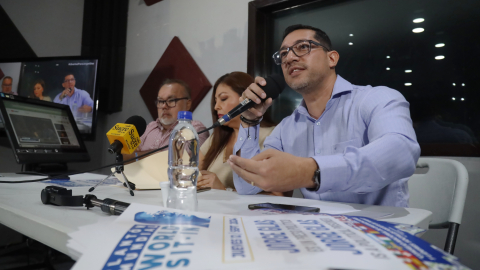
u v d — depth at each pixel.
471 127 1.69
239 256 0.34
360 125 1.18
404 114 0.96
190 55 2.84
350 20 2.14
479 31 1.69
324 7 2.25
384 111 0.99
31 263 1.79
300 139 1.41
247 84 1.95
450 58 1.77
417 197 1.25
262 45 2.46
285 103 2.38
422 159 1.30
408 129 0.88
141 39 3.24
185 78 2.80
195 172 0.83
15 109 1.48
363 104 1.18
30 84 2.68
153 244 0.37
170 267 0.31
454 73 1.76
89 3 3.21
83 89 2.72
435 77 1.81
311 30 1.35
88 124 2.71
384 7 2.01
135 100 3.22
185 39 2.90
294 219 0.51
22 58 2.69
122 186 1.12
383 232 0.43
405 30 1.93
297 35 1.34
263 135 1.79
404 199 1.12
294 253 0.34
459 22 1.76
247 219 0.51
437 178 1.22
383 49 2.01
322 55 1.32
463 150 1.69
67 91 2.71
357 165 0.69
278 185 0.63
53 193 0.69
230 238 0.40
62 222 0.53
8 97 1.46
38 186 1.08
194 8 2.86
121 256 0.34
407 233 0.42
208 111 2.68
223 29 2.65
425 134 1.82
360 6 2.10
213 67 2.69
